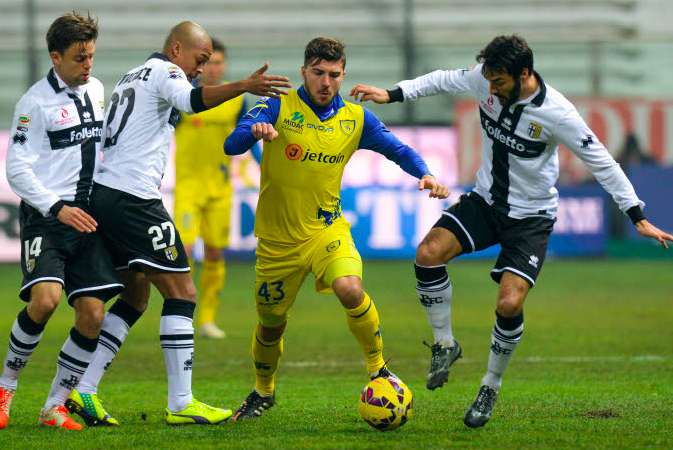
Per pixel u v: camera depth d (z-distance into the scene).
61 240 18.94
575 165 63.75
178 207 33.75
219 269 34.59
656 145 65.19
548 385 24.83
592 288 49.28
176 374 19.59
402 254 60.16
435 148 62.25
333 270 19.16
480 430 18.89
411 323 37.75
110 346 20.12
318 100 19.27
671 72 75.88
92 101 19.52
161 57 19.69
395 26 79.25
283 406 22.05
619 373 26.77
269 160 19.53
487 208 19.91
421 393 23.95
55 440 17.97
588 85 75.75
